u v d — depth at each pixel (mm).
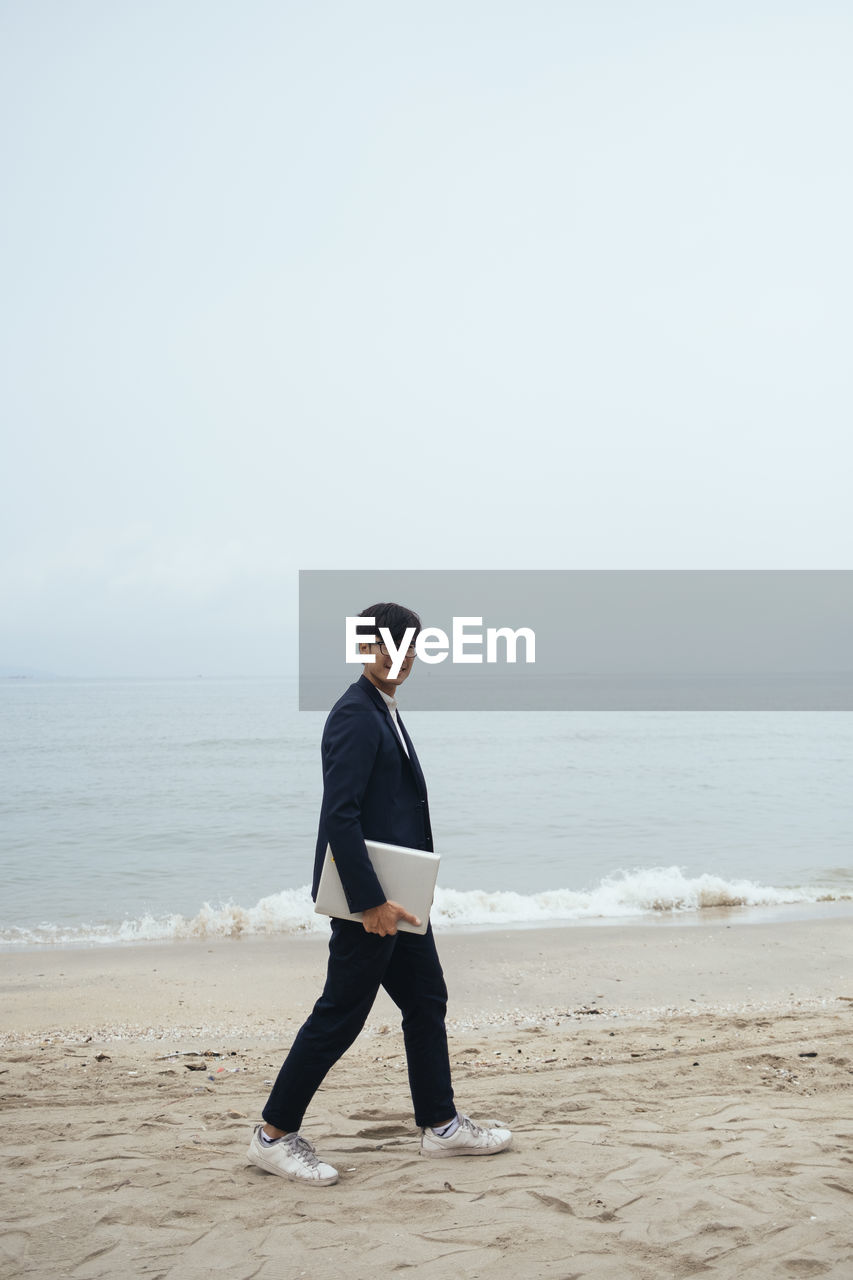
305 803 20078
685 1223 2508
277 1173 2932
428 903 2908
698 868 13477
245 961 8336
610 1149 3137
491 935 9047
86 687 152625
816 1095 3928
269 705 70188
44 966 8148
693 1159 3006
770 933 9047
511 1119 3643
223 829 17016
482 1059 5129
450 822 17781
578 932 9172
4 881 12836
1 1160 3150
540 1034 5855
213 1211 2656
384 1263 2316
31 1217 2623
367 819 3043
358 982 2926
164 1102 4160
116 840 15992
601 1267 2275
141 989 7367
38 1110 4020
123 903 11492
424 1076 3123
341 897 2885
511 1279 2223
